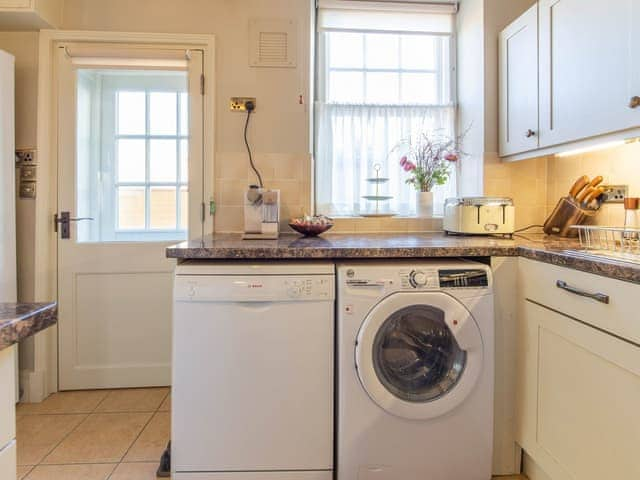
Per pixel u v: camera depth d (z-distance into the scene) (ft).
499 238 6.49
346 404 4.84
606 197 6.09
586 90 5.00
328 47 8.34
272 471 4.95
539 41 5.94
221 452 4.89
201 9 7.36
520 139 6.48
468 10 7.85
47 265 7.36
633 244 4.95
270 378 4.88
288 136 7.48
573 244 5.40
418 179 7.99
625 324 3.52
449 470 4.96
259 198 6.52
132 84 7.60
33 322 2.08
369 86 8.43
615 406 3.65
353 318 4.81
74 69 7.36
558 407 4.44
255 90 7.44
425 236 6.98
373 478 4.90
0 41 7.22
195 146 7.46
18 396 7.08
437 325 5.19
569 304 4.24
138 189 7.68
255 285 4.80
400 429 4.89
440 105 8.32
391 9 8.16
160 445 5.96
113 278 7.59
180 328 4.81
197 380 4.84
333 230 7.83
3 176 6.72
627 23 4.37
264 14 7.41
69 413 6.82
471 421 4.95
